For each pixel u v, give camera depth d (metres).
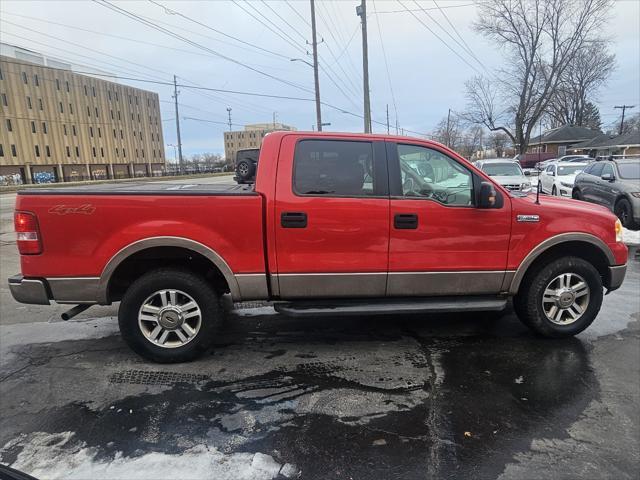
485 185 3.68
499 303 3.88
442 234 3.76
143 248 3.49
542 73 39.09
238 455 2.55
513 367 3.61
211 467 2.45
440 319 4.73
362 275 3.73
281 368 3.63
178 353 3.69
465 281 3.87
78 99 67.00
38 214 3.44
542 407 3.03
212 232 3.55
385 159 3.71
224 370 3.60
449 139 69.81
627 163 11.35
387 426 2.82
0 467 1.75
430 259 3.77
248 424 2.85
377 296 3.82
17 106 57.28
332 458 2.53
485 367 3.61
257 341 4.18
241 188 4.04
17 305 5.38
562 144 58.53
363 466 2.46
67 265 3.48
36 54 61.69
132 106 79.50
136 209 3.47
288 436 2.73
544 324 4.07
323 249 3.65
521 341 4.12
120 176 76.50
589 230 3.97
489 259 3.85
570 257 4.04
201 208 3.52
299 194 3.60
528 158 47.31
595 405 3.05
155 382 3.42
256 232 3.58
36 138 60.03
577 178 13.74
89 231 3.46
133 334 3.65
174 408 3.05
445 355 3.84
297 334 4.34
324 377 3.47
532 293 4.02
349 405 3.07
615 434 2.73
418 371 3.55
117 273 3.67
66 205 3.43
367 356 3.83
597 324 4.55
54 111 62.78
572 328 4.09
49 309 5.23
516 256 3.88
